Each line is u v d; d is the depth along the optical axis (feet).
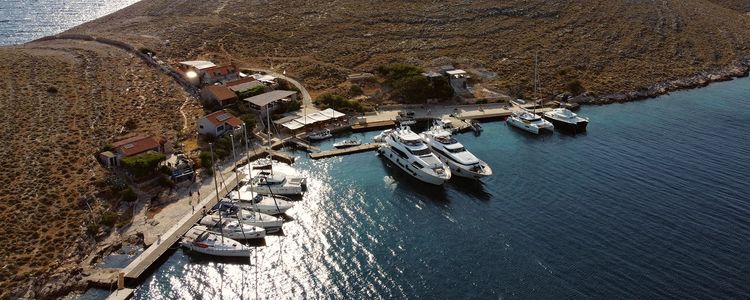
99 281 214.28
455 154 312.09
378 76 453.58
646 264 220.64
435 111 402.52
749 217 251.19
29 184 262.67
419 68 444.96
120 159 286.46
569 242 236.84
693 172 297.94
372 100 416.26
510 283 212.64
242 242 243.40
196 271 225.97
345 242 243.19
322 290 213.25
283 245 242.37
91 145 302.66
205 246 233.96
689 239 236.02
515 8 598.75
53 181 266.77
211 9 616.80
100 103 355.97
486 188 289.12
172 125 341.21
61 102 349.41
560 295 205.05
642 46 527.81
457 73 437.17
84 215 248.11
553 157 325.01
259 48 501.15
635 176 295.07
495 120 393.50
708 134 355.36
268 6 620.90
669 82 466.29
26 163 278.26
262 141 345.92
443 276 218.18
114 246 236.84
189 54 467.93
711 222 248.11
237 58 474.90
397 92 424.05
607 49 517.14
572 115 376.48
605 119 390.42
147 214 260.83
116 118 340.59
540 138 357.00
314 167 317.22
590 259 224.74
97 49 453.17
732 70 500.33
